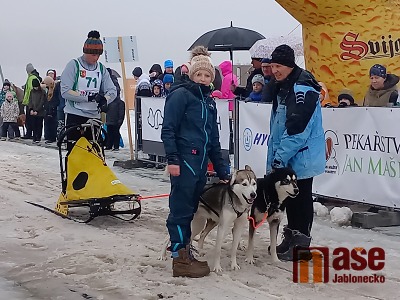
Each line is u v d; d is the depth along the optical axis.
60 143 6.07
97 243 5.18
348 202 6.01
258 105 6.79
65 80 6.15
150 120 9.44
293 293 3.89
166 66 9.95
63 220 6.03
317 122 4.53
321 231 5.41
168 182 8.31
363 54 7.07
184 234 4.25
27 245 5.17
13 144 13.86
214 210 4.38
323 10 7.11
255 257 4.71
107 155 11.21
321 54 7.32
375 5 7.01
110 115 11.84
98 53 6.20
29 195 7.38
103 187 5.88
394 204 5.47
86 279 4.25
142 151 9.83
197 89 4.27
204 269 4.24
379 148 5.55
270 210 4.46
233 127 7.42
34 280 4.26
